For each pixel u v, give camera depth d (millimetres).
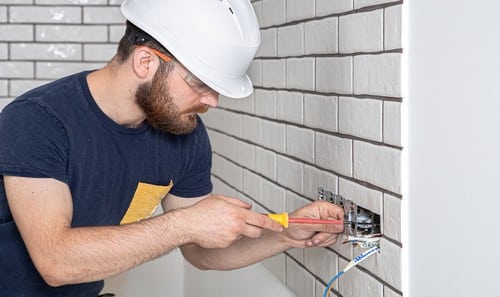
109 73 1691
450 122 1303
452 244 1312
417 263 1443
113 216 1823
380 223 1586
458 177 1284
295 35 2061
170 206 2049
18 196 1552
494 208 1186
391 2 1490
